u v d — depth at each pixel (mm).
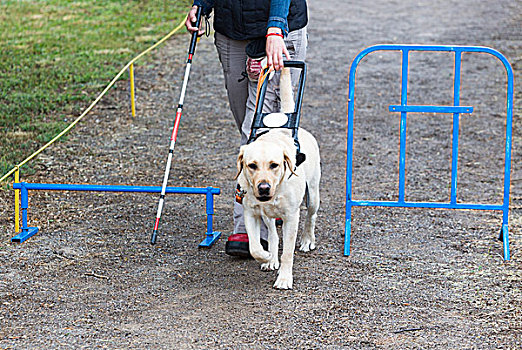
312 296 4891
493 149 9141
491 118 10578
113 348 4133
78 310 4645
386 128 10164
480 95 11859
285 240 5008
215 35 5727
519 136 9727
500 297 4879
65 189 6016
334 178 7934
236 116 6012
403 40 15945
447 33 16609
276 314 4605
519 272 5324
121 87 11852
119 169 8102
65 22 16609
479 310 4680
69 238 5988
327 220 6535
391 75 13305
